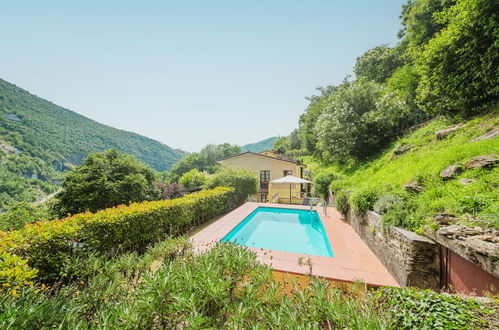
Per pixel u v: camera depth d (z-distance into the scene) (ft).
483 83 17.49
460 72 19.27
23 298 6.30
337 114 37.58
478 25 17.15
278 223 27.43
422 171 15.35
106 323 5.37
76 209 39.50
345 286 11.04
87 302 7.43
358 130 34.60
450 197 10.37
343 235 18.72
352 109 36.42
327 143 39.45
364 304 6.42
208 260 8.56
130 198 44.01
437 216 9.29
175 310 5.84
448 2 35.65
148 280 6.64
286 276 12.12
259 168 59.88
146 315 5.81
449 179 12.78
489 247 6.07
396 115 33.22
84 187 39.93
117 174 45.57
